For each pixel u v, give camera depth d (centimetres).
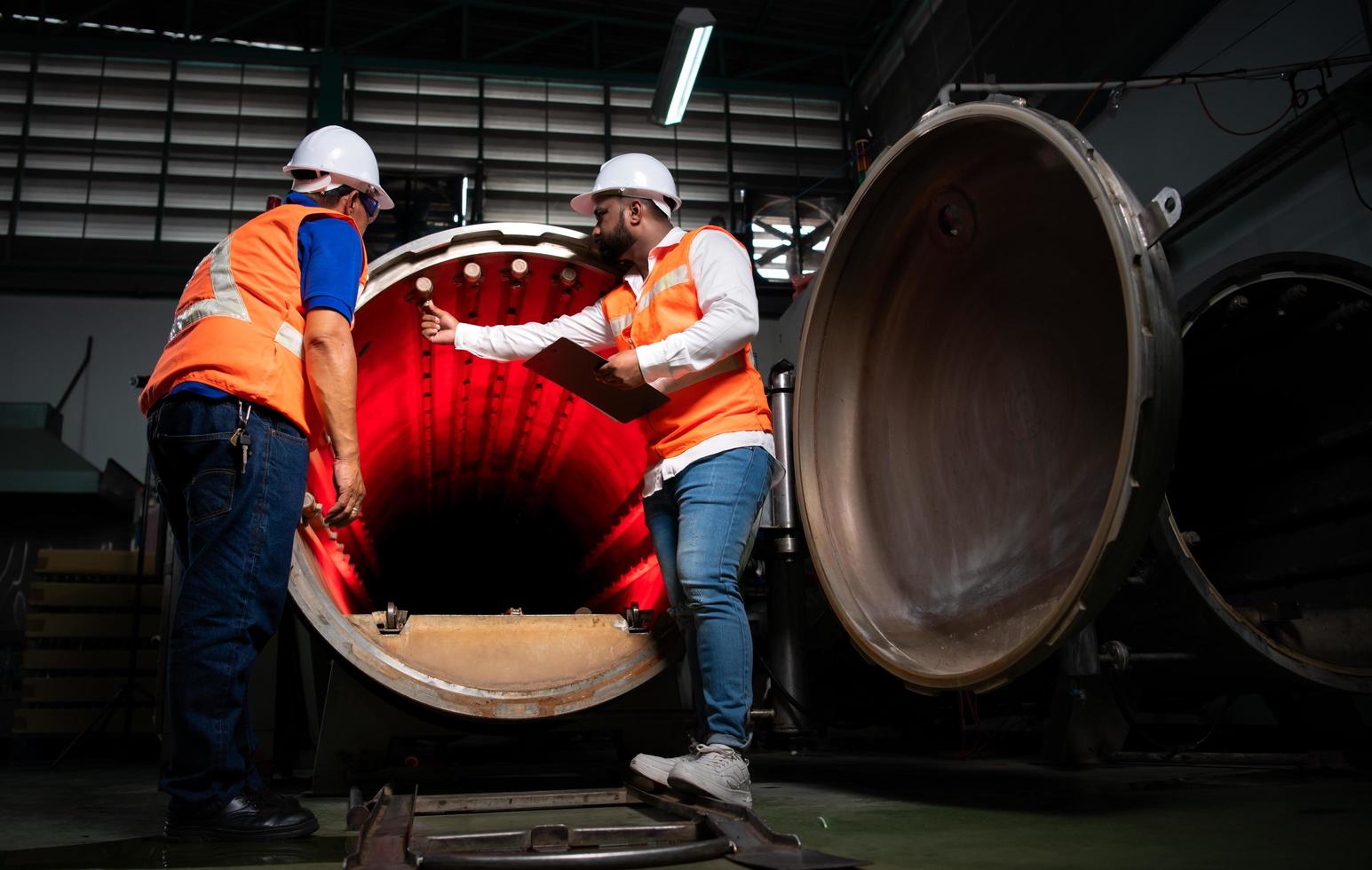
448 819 244
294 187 278
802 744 505
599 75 1393
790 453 457
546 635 322
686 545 264
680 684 336
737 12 1417
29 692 634
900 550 311
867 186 313
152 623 671
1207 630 319
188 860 189
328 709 300
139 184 1239
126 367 1141
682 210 1384
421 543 615
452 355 399
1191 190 689
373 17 1380
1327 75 564
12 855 198
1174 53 716
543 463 532
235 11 1341
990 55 1040
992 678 227
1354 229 534
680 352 260
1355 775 309
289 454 227
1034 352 281
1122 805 249
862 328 337
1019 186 272
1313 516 409
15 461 842
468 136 1355
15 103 1235
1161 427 197
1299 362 420
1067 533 249
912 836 205
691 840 199
